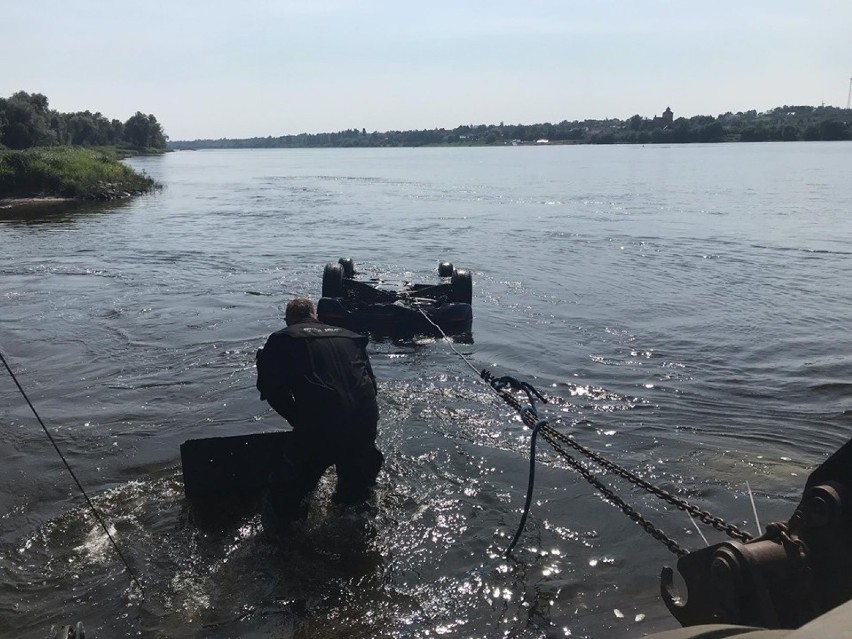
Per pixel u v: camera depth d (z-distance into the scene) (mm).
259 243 21828
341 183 57094
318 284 15047
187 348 10188
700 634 2326
